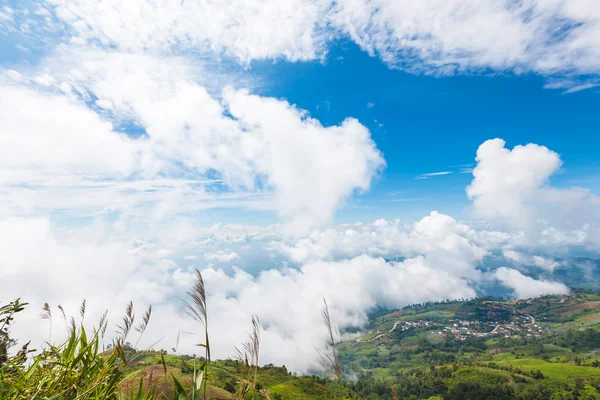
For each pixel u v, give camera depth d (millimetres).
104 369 2488
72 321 2740
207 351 2227
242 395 1982
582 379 106875
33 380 2551
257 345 2166
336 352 2209
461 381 115875
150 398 2281
